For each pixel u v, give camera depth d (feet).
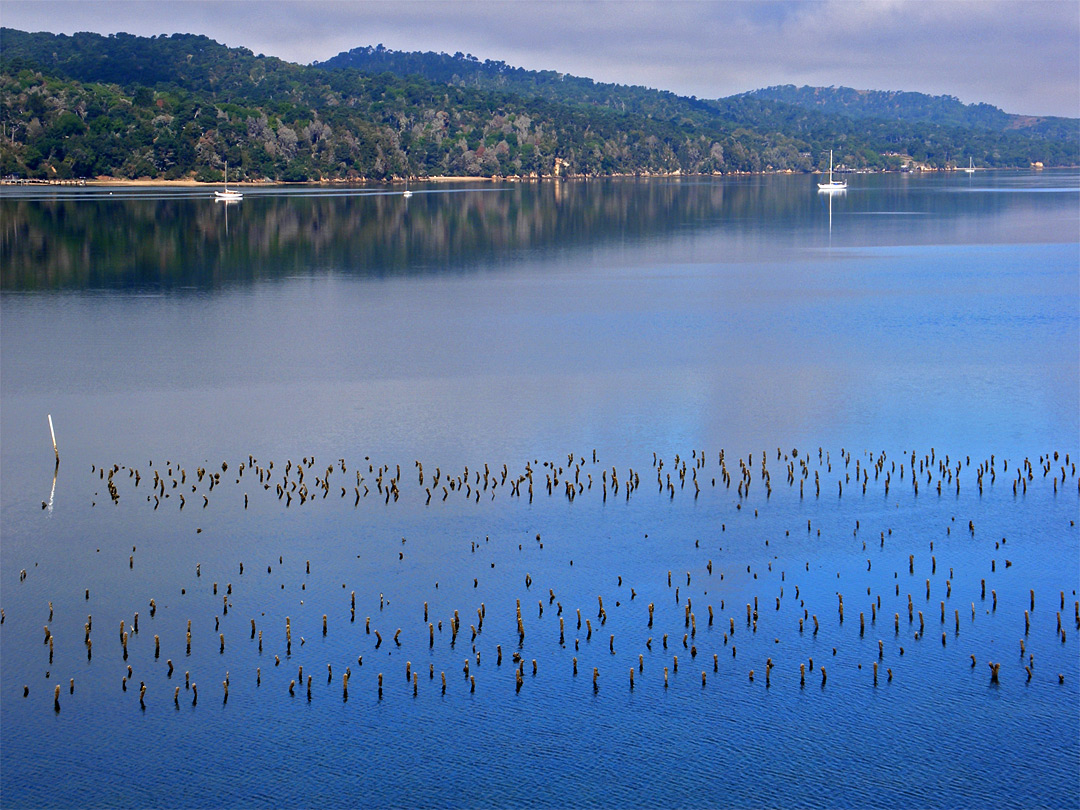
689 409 237.45
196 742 121.29
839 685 130.21
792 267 481.87
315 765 118.11
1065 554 164.14
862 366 277.23
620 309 367.45
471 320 346.74
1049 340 308.60
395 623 144.97
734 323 339.36
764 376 267.18
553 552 166.20
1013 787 114.42
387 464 202.18
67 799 113.50
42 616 146.30
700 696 128.47
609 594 153.07
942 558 163.32
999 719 123.95
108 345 303.89
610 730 123.03
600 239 619.26
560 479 194.70
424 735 122.31
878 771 116.88
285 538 170.60
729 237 631.97
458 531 173.47
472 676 132.05
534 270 476.13
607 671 133.49
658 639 140.77
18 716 124.77
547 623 144.97
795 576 158.10
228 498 185.68
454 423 226.99
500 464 202.28
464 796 114.21
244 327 332.80
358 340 313.12
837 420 228.43
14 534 171.42
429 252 545.85
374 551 166.30
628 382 261.65
